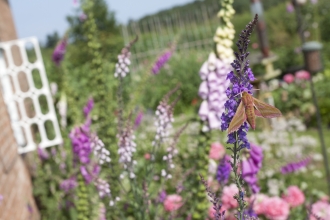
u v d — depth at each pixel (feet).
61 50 26.11
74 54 61.21
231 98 5.22
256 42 61.67
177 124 36.86
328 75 39.19
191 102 46.29
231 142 5.40
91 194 14.12
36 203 21.20
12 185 17.13
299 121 28.99
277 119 32.42
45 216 20.43
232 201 13.01
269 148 22.08
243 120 4.84
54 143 21.86
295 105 36.09
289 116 36.22
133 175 10.87
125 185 14.08
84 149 13.29
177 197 12.47
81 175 13.65
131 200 12.62
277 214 13.74
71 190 17.70
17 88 21.94
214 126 12.05
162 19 72.69
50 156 21.33
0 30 25.30
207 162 12.61
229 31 11.62
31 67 22.17
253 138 24.31
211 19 71.36
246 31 5.13
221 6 11.60
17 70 22.11
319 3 60.39
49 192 20.07
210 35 67.00
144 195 11.00
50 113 22.02
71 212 17.29
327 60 46.60
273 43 64.03
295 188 15.87
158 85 46.37
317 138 30.68
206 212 12.53
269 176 19.31
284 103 36.35
